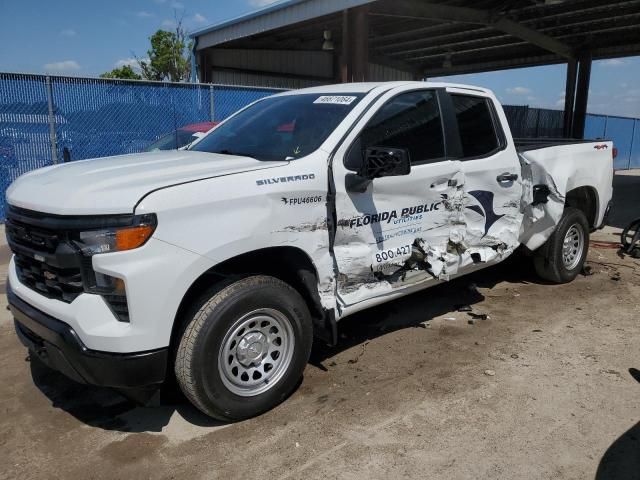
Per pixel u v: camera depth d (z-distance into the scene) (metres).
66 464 3.11
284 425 3.45
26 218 3.22
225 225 3.17
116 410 3.68
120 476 3.00
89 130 11.64
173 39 27.39
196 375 3.18
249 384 3.44
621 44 19.42
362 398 3.75
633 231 9.36
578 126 21.17
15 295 3.50
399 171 3.55
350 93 4.25
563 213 5.91
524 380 3.97
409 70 25.94
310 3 13.96
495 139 4.95
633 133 27.02
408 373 4.10
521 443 3.24
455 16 14.85
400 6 13.52
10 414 3.63
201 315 3.18
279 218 3.38
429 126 4.39
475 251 4.74
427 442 3.25
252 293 3.31
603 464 3.06
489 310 5.39
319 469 3.03
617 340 4.67
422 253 4.22
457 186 4.46
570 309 5.41
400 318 5.19
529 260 6.21
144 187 3.02
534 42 18.61
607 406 3.63
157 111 12.50
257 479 2.96
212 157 3.89
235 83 21.14
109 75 26.92
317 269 3.62
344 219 3.72
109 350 2.94
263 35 19.59
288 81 22.59
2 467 3.08
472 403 3.66
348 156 3.76
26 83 10.73
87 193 3.01
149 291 2.93
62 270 3.04
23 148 10.87
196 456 3.16
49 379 4.11
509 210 5.03
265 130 4.29
